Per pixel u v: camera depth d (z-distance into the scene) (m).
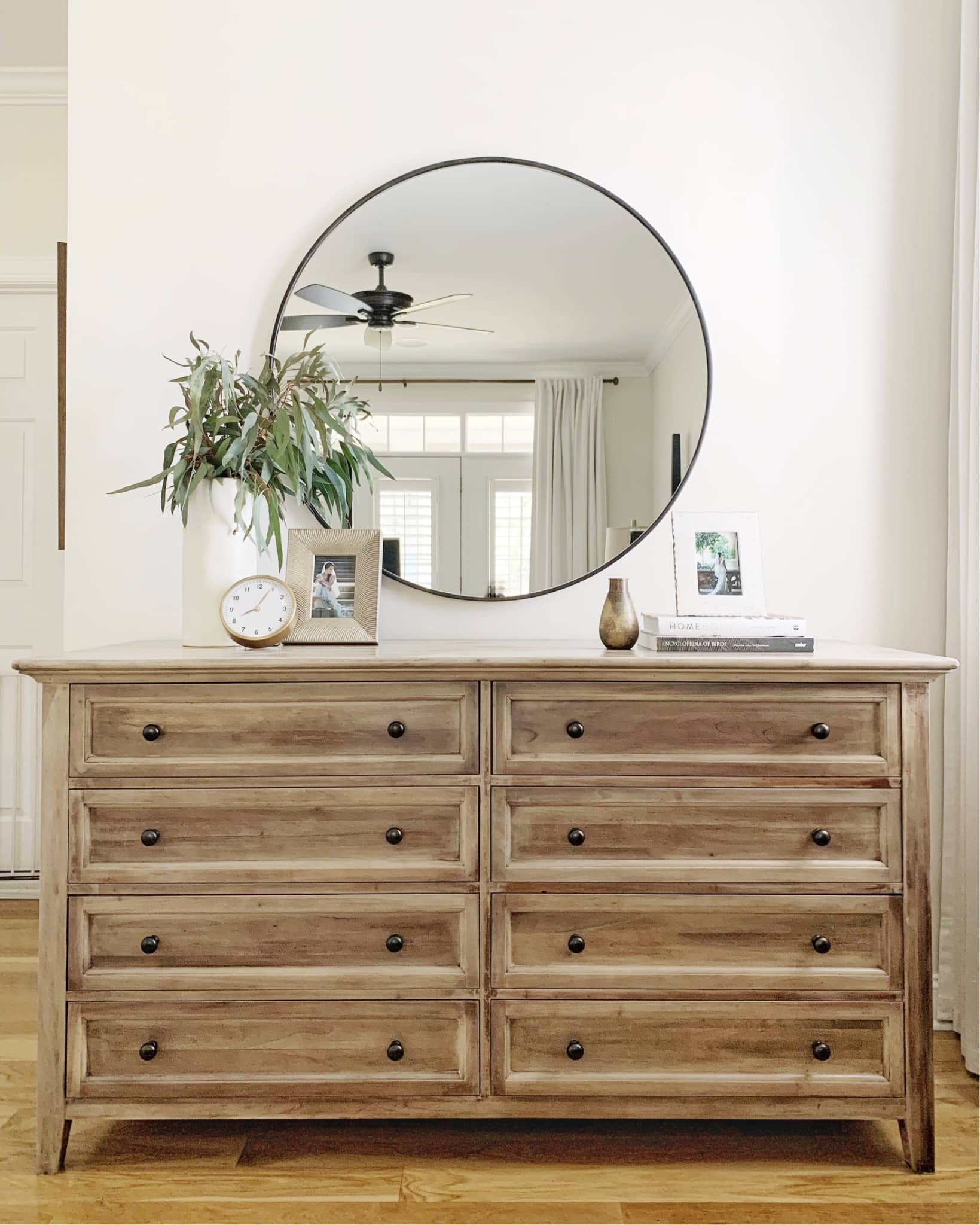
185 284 2.09
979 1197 1.50
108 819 1.58
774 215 2.11
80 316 2.09
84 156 2.09
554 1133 1.70
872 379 2.12
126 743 1.58
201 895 1.58
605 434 2.08
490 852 1.58
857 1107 1.57
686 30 2.11
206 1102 1.57
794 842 1.59
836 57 2.11
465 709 1.58
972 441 1.95
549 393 2.08
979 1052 1.87
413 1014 1.58
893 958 1.58
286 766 1.58
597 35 2.11
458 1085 1.57
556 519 2.08
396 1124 1.73
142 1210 1.47
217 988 1.57
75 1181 1.55
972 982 1.91
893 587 2.12
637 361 2.08
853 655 1.63
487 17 2.11
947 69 2.11
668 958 1.59
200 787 1.58
